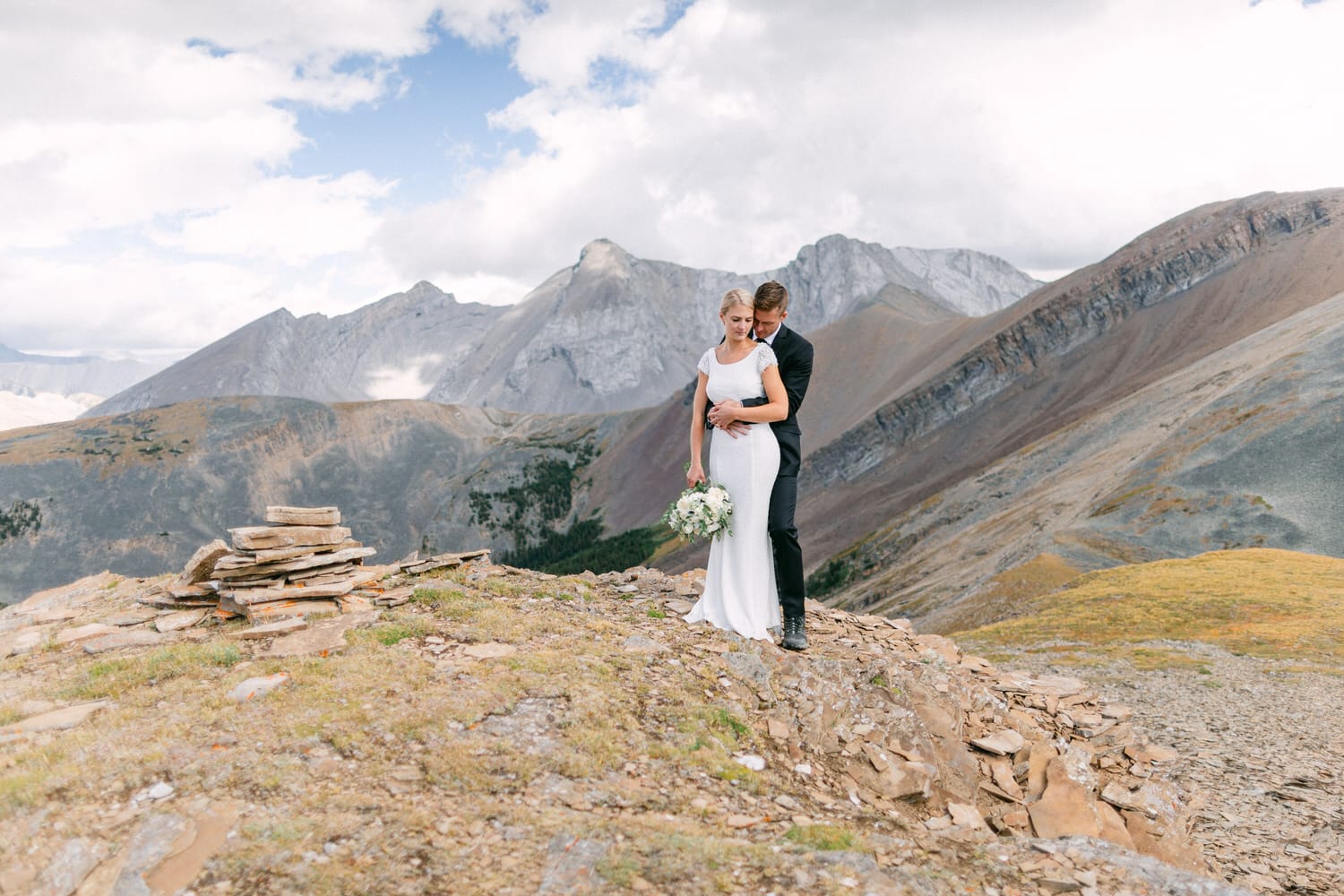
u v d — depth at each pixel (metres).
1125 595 49.28
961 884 4.27
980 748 7.28
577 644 7.29
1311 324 147.62
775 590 8.24
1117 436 152.00
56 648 7.21
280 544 8.05
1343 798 15.20
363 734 5.21
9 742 5.00
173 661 6.39
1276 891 10.33
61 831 4.00
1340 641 34.56
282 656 6.57
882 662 7.87
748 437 7.81
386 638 7.03
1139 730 22.02
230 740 5.01
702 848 4.27
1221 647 35.34
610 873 3.96
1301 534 80.31
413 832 4.21
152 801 4.32
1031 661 34.53
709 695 6.69
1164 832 7.13
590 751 5.39
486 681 6.18
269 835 4.05
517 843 4.20
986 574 98.00
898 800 6.16
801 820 5.10
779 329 7.88
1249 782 16.56
